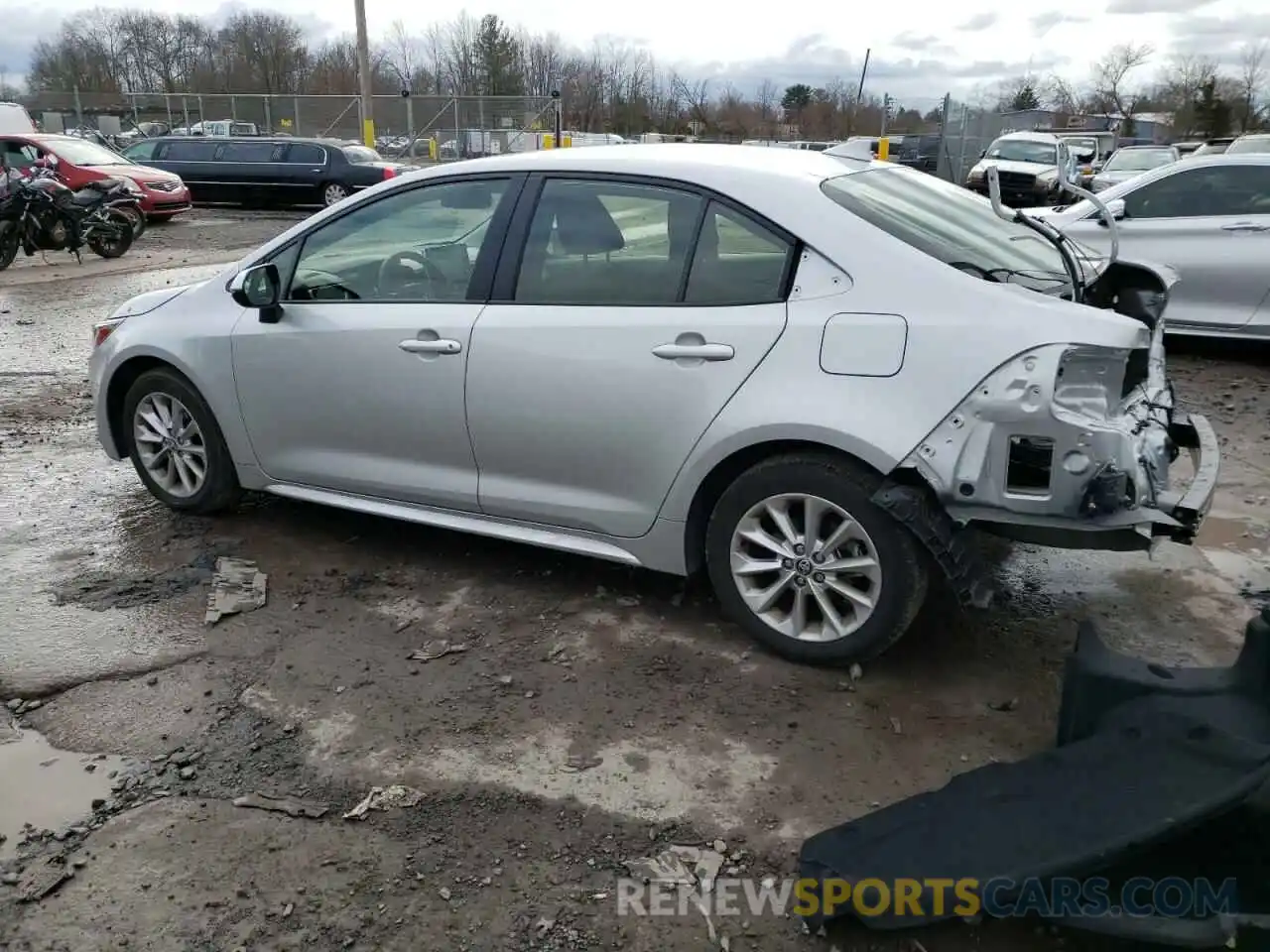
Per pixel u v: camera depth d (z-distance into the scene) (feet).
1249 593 13.76
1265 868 7.43
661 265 11.78
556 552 14.93
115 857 8.89
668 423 11.55
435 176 13.38
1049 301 10.13
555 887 8.55
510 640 12.47
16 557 14.85
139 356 15.78
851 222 10.93
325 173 72.18
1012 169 75.46
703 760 10.16
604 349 11.80
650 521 12.14
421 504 13.89
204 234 59.72
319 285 14.19
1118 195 28.07
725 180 11.56
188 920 8.20
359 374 13.57
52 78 227.61
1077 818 7.87
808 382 10.75
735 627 12.72
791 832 9.16
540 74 171.83
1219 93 230.68
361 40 98.53
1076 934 7.95
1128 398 10.83
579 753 10.27
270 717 10.92
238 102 113.70
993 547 15.10
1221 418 22.13
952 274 10.43
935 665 11.85
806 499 11.12
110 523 16.17
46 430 21.44
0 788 9.81
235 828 9.23
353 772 10.02
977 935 7.99
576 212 12.36
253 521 16.20
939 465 10.18
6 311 35.37
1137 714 8.78
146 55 235.20
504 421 12.62
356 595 13.65
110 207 49.11
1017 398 9.85
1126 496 9.85
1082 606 13.39
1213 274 26.53
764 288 11.18
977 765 10.06
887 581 10.88
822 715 10.89
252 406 14.73
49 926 8.14
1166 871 7.56
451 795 9.66
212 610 13.11
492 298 12.73
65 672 11.73
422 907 8.32
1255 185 26.27
